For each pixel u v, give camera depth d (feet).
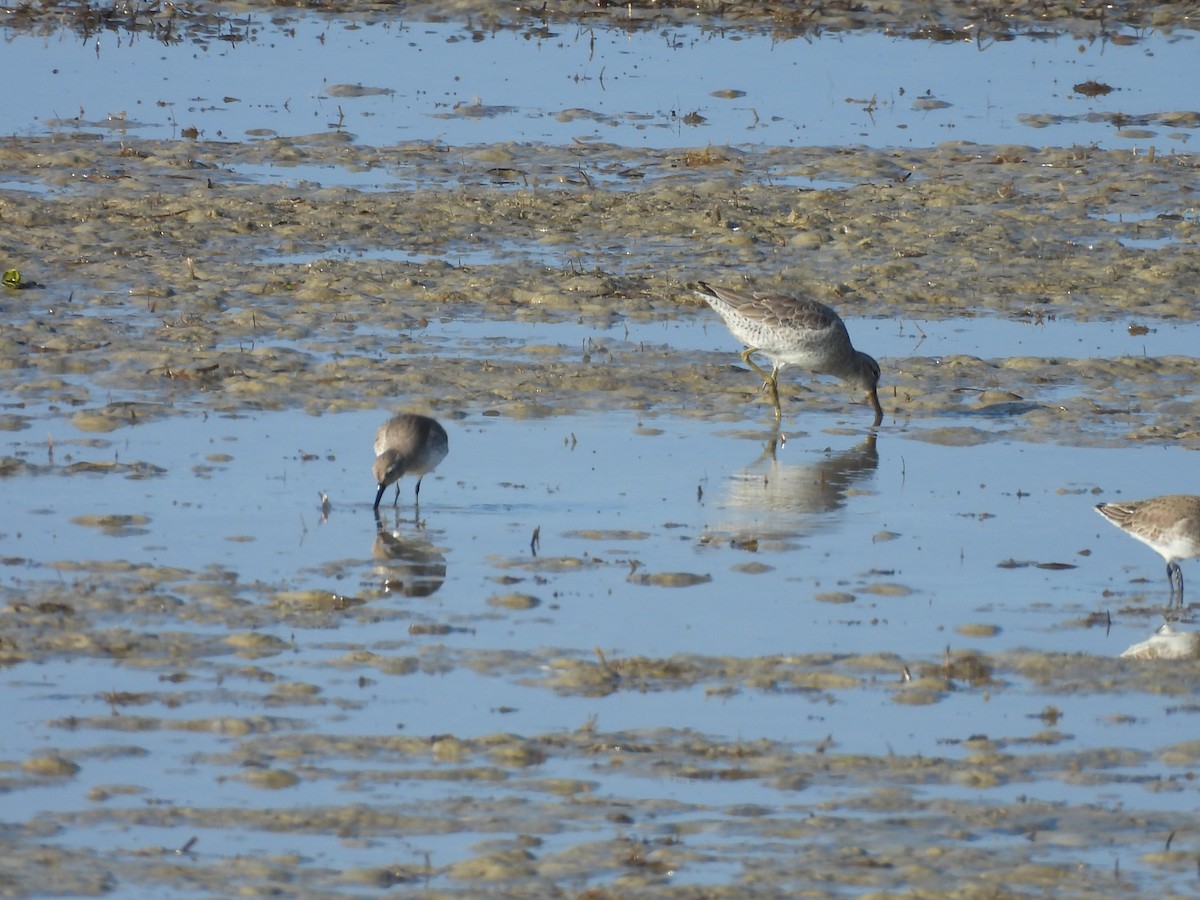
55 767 34.50
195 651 40.68
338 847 31.81
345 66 117.60
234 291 74.13
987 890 30.50
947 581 47.11
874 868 31.27
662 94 113.29
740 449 59.16
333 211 86.63
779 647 42.09
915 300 77.25
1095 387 66.33
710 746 36.47
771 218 88.22
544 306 74.69
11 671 39.19
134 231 81.82
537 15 131.23
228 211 85.61
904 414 63.52
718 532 50.75
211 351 66.03
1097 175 97.76
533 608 44.27
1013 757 36.29
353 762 35.32
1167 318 75.20
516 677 39.88
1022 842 32.55
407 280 76.28
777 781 34.88
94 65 115.65
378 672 39.86
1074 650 42.32
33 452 55.16
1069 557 49.29
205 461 55.26
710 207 89.45
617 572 47.06
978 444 60.18
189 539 48.32
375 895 29.94
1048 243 85.20
